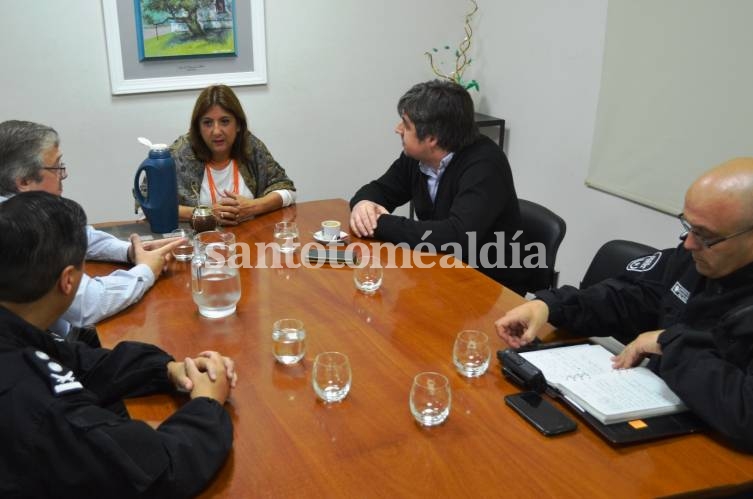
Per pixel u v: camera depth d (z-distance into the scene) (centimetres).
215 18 334
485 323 160
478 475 105
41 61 310
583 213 336
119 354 131
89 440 94
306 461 108
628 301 161
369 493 101
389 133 397
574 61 325
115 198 344
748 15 238
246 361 140
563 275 358
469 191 221
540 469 107
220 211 232
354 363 140
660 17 273
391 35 378
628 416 118
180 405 126
